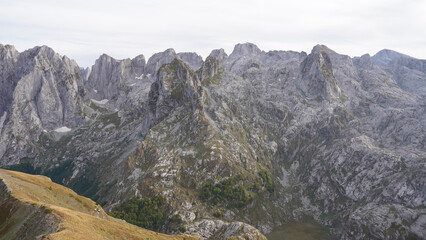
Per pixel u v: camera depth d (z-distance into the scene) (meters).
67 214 69.44
